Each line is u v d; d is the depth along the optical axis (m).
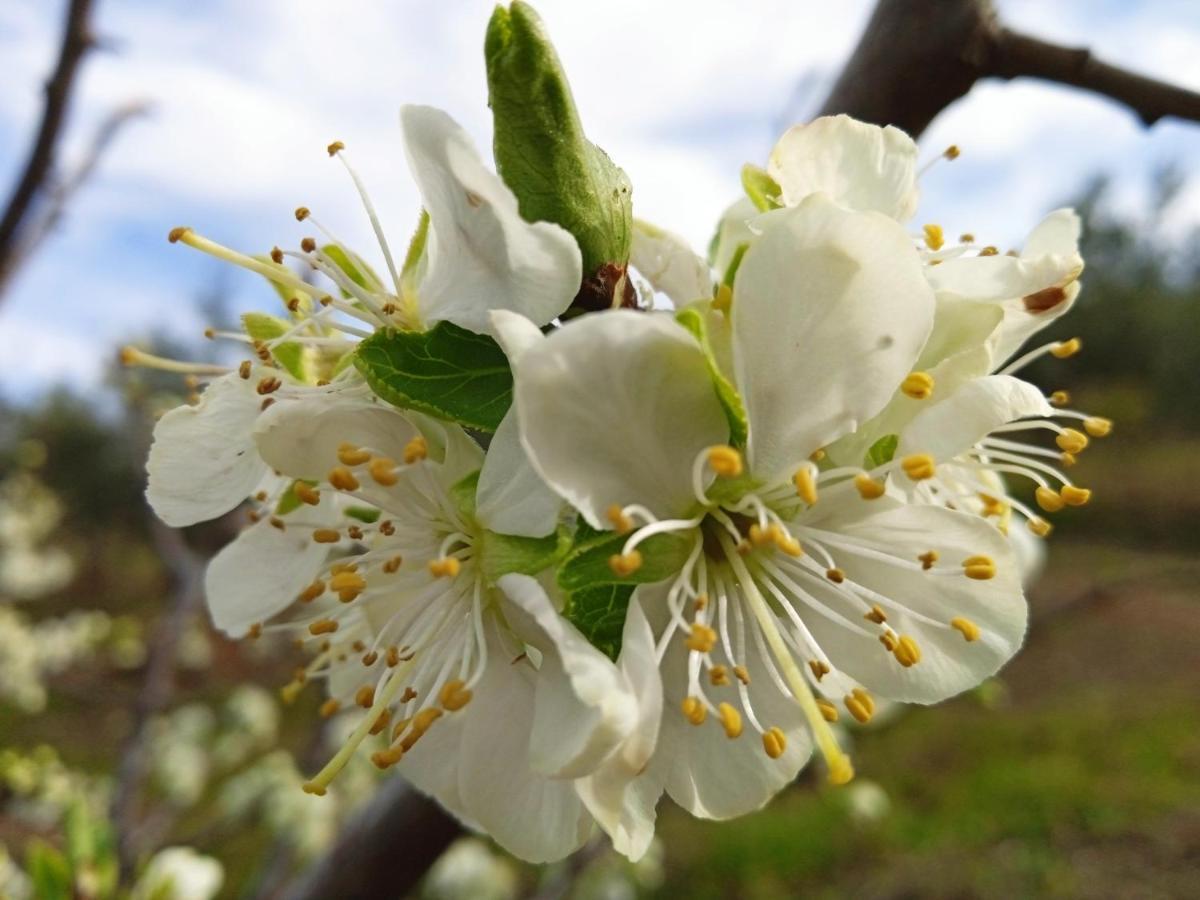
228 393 0.05
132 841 0.10
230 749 0.17
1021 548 0.08
